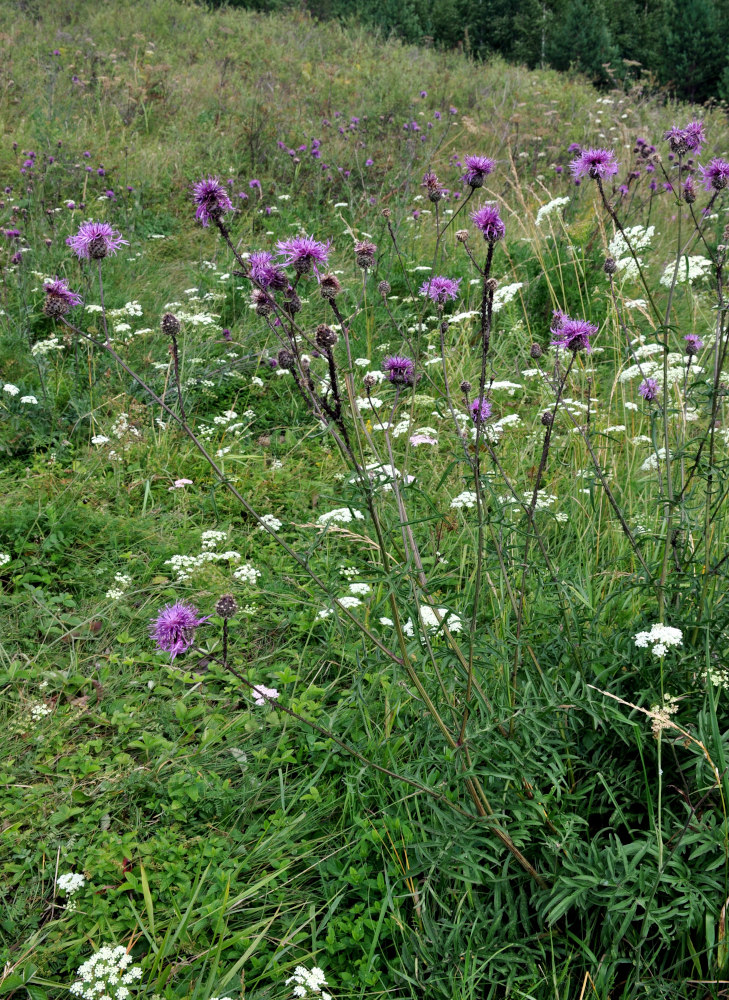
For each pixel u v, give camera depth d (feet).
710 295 18.29
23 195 25.58
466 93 42.34
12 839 7.80
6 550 12.21
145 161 28.27
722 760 6.58
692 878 6.41
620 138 33.73
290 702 9.30
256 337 18.83
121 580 11.34
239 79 38.52
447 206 26.25
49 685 9.89
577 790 7.53
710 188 8.49
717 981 5.86
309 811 8.20
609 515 11.60
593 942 6.80
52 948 6.83
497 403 15.46
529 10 74.49
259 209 26.68
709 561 8.20
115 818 8.20
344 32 52.47
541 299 20.42
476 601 6.44
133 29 43.73
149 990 6.46
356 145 30.12
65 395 16.37
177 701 9.60
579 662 7.94
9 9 43.83
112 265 21.15
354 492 6.24
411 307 19.86
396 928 6.97
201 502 13.84
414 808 7.93
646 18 80.64
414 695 8.03
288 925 7.12
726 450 11.28
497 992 6.68
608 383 16.52
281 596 11.19
